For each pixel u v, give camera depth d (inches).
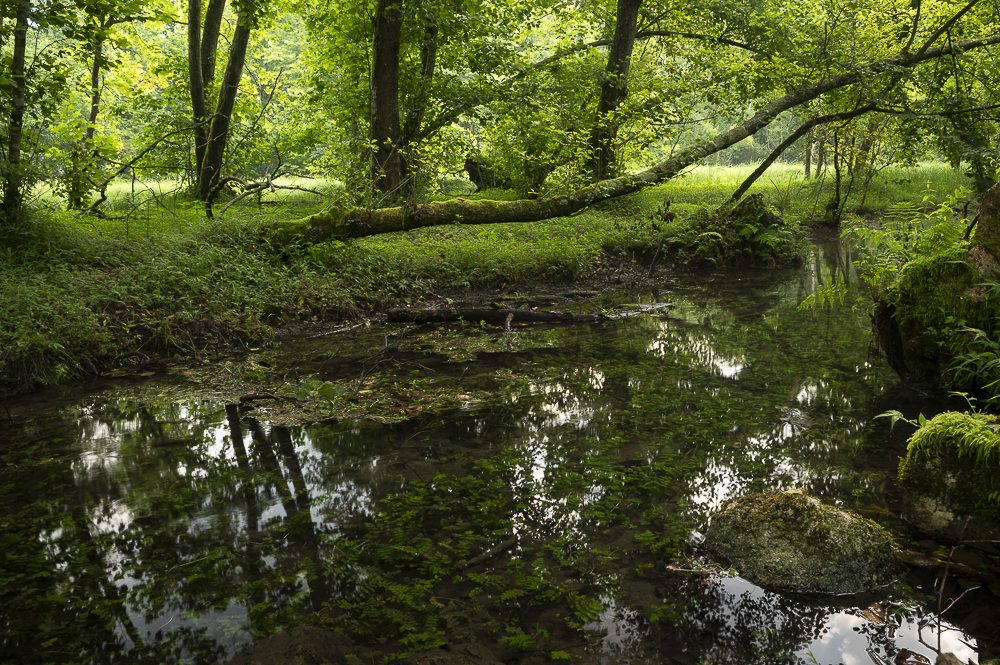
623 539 123.3
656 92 645.9
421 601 104.7
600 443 169.8
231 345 273.0
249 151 569.0
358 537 125.1
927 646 92.7
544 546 121.0
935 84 528.4
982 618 98.6
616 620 99.7
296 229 353.4
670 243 494.0
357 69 616.7
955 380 190.4
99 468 159.3
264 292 306.3
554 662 89.8
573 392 211.9
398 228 362.0
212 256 319.3
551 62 697.6
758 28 657.6
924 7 552.7
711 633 96.4
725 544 118.0
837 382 215.5
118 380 232.7
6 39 323.6
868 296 365.1
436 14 515.8
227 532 127.9
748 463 155.0
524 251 420.5
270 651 92.4
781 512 117.3
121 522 132.7
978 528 118.0
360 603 104.3
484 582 109.7
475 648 93.0
